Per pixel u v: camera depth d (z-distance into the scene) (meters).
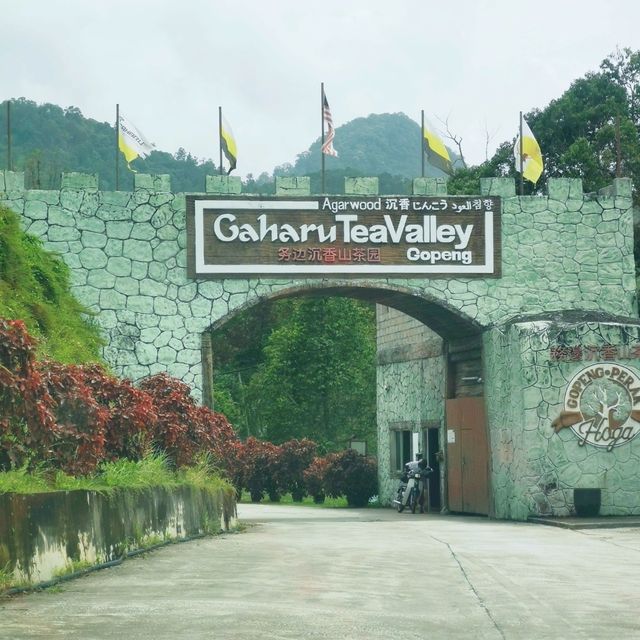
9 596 10.12
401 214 26.56
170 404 19.92
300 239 26.22
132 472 15.33
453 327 28.55
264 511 34.56
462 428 29.55
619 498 25.17
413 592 11.09
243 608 9.62
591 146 41.06
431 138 27.05
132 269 25.84
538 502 24.95
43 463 12.23
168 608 9.55
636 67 45.75
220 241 26.06
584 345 25.30
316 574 12.53
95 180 25.91
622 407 25.33
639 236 38.50
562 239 27.19
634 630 8.86
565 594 11.13
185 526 17.69
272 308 66.44
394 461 37.03
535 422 25.11
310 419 54.16
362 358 54.47
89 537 12.48
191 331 25.86
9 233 22.30
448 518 28.03
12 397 10.52
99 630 8.35
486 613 9.70
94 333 25.25
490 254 26.86
